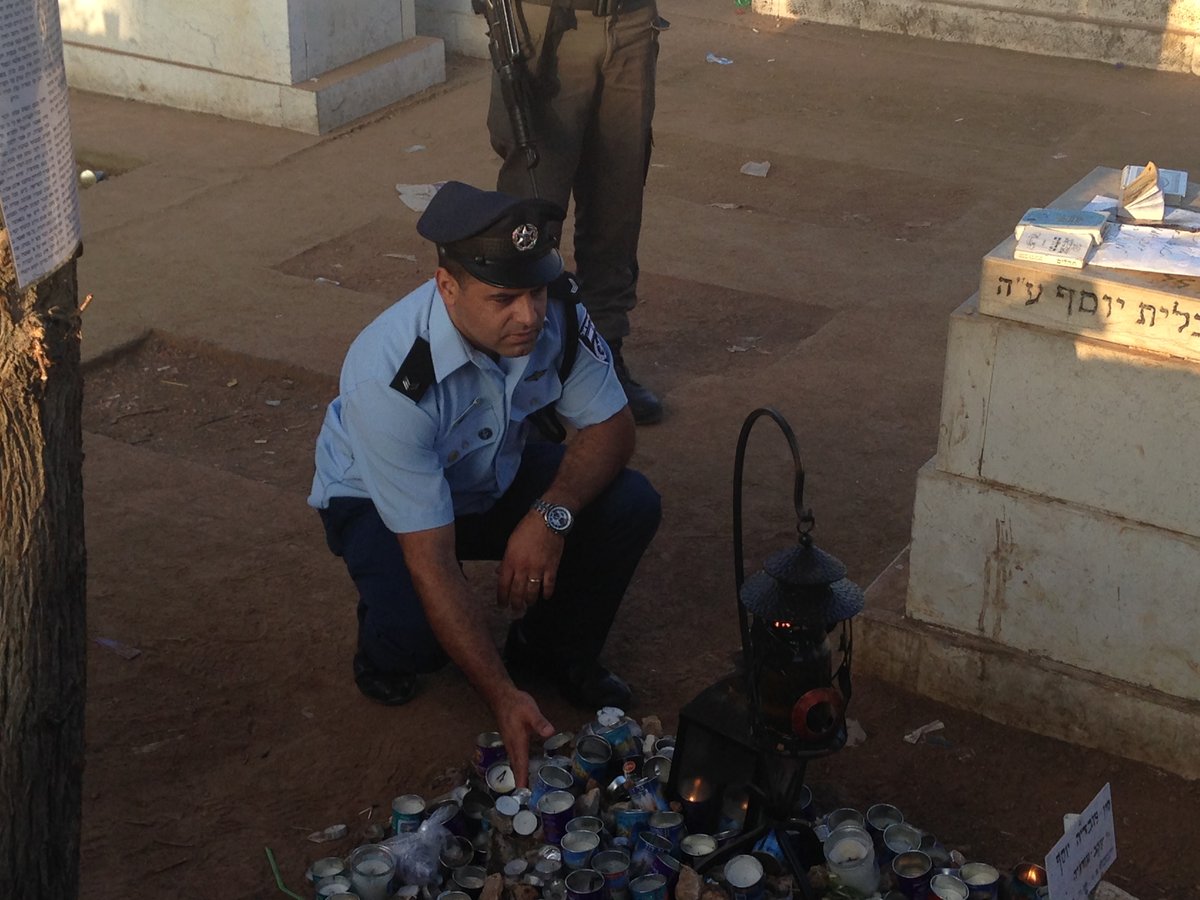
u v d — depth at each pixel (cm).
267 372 530
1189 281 288
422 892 276
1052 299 297
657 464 461
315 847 304
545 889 272
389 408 293
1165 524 302
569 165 470
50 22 195
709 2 1040
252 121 797
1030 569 323
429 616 298
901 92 859
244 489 447
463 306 284
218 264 617
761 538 420
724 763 285
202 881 295
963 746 333
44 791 225
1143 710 318
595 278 487
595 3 453
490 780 299
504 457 325
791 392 508
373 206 688
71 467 218
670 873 272
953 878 268
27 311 203
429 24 906
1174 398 290
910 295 591
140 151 755
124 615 382
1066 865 256
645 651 370
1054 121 812
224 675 359
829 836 276
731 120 810
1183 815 310
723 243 647
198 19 791
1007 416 313
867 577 398
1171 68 892
